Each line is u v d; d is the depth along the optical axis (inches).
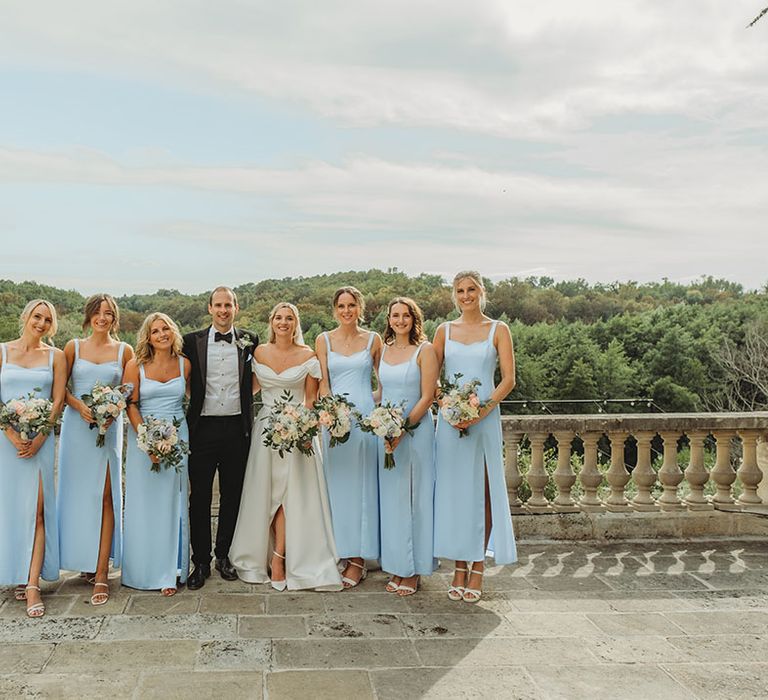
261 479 184.4
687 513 227.3
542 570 198.4
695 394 1365.7
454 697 126.6
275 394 185.9
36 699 122.7
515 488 226.1
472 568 176.7
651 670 138.7
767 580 192.1
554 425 222.5
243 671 134.8
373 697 126.0
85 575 185.0
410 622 160.9
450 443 176.1
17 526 165.9
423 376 180.4
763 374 1302.9
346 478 183.3
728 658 144.5
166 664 137.1
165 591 173.9
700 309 1544.0
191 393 183.6
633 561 206.2
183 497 180.4
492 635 154.4
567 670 138.2
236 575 186.9
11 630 152.1
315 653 143.6
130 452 176.4
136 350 178.7
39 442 167.3
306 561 181.9
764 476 229.6
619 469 229.6
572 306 1815.9
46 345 177.8
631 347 1517.0
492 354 178.2
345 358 186.2
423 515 179.0
